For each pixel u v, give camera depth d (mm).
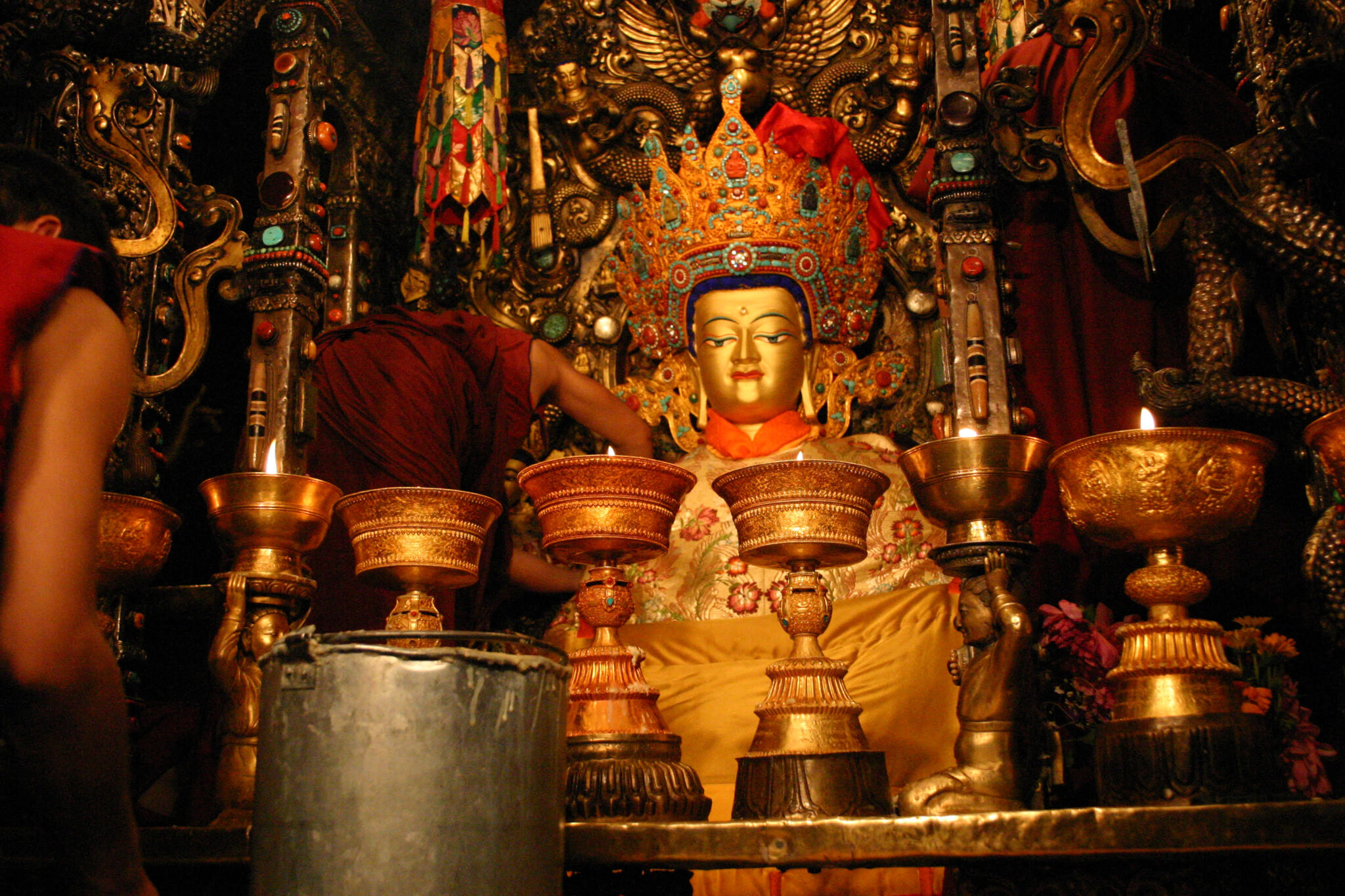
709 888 2559
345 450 2947
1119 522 1801
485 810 1340
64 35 2588
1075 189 2434
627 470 1901
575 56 4332
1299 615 2709
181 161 3379
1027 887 1606
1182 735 1640
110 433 1250
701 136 4184
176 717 2908
